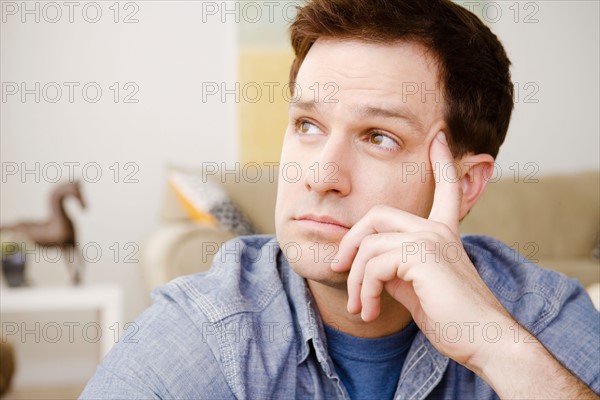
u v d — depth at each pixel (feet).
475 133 2.99
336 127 2.64
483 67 2.98
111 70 12.98
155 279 9.07
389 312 2.85
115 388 2.54
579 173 12.81
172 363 2.58
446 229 2.63
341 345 2.89
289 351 2.76
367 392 2.90
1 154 12.67
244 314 2.71
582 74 14.43
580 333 3.20
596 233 12.18
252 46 13.17
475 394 2.96
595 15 14.40
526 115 14.37
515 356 2.49
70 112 12.87
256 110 13.21
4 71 12.70
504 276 3.41
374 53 2.65
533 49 14.30
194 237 9.31
